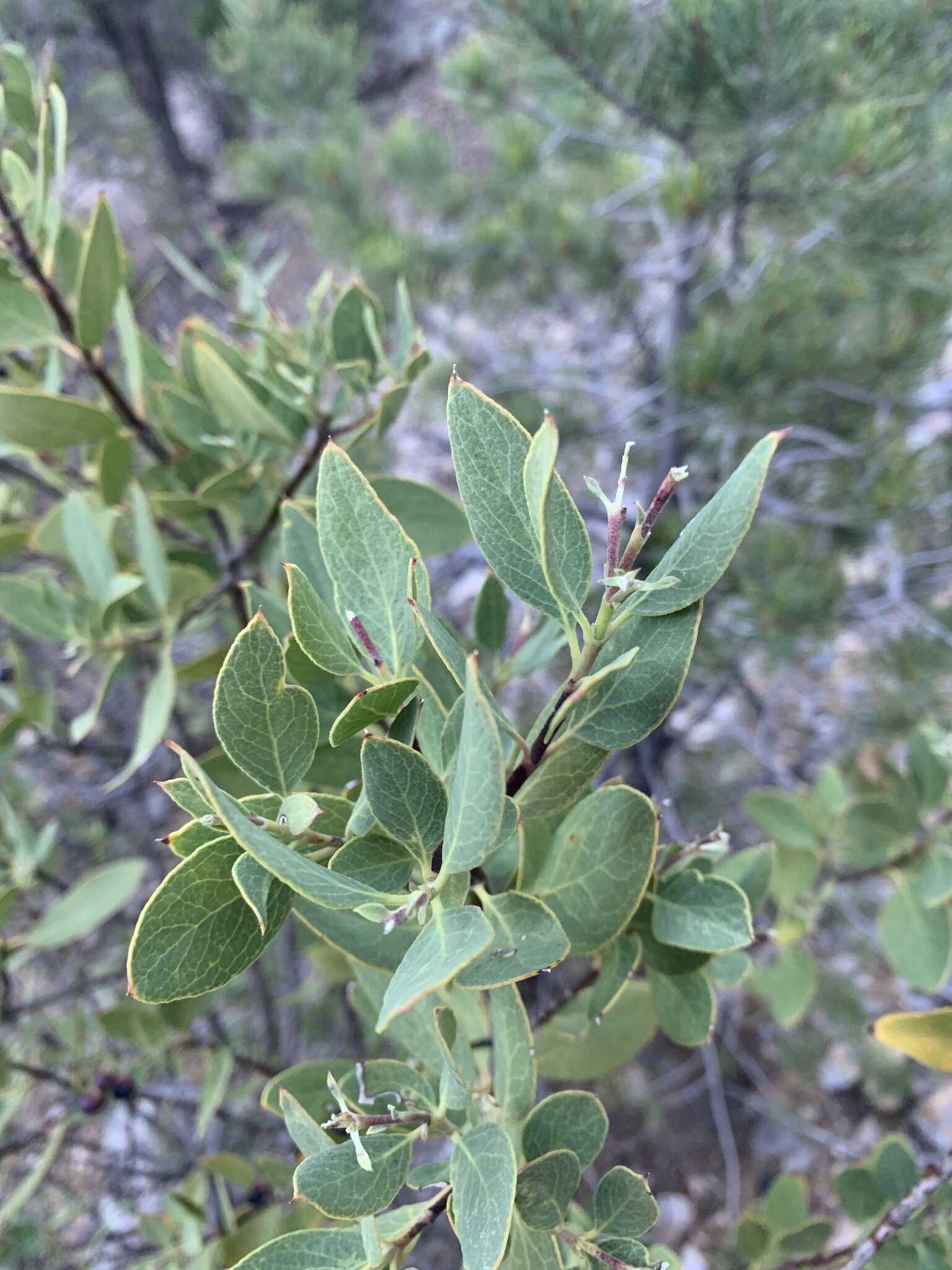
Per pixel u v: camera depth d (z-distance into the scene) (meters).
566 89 0.69
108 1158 0.55
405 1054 0.30
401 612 0.17
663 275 0.73
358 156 0.93
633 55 0.62
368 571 0.17
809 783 0.79
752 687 0.85
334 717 0.22
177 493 0.34
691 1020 0.23
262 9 0.90
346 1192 0.16
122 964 0.58
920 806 0.39
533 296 0.93
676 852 0.22
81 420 0.30
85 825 0.67
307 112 0.94
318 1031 0.65
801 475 0.80
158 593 0.32
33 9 1.19
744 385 0.64
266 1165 0.35
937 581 0.73
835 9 0.57
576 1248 0.17
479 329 1.06
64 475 0.39
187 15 1.30
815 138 0.61
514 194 0.92
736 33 0.54
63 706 0.67
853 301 0.73
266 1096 0.23
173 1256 0.39
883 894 0.75
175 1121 0.55
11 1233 0.49
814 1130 0.75
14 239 0.28
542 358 0.97
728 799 0.78
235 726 0.15
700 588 0.15
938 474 0.69
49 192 0.29
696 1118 0.77
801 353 0.65
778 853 0.41
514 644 0.28
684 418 0.68
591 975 0.26
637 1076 0.77
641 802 0.19
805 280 0.64
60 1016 0.51
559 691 0.16
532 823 0.23
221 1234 0.39
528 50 0.66
